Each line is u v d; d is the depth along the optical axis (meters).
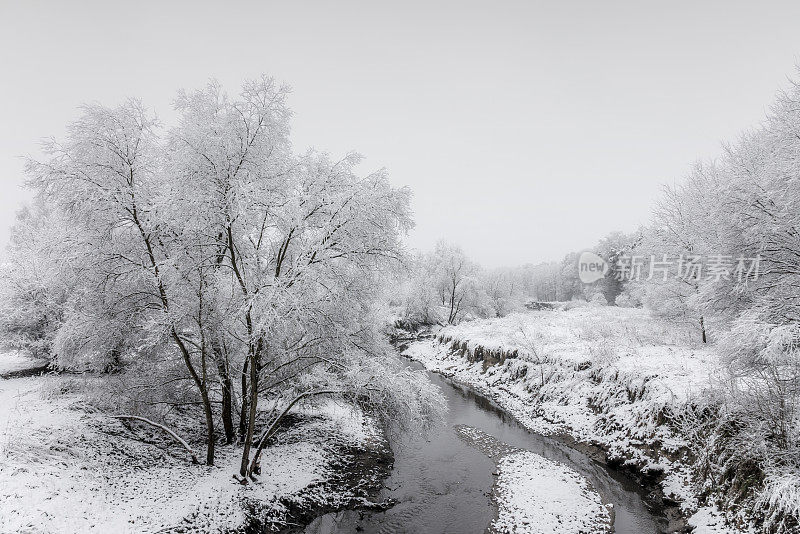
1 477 8.25
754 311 11.14
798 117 11.67
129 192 9.83
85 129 9.55
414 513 11.09
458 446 15.95
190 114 10.42
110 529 7.87
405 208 11.20
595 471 13.55
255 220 10.02
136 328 11.23
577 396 18.02
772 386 9.72
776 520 8.09
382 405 11.24
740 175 11.93
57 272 10.45
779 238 11.19
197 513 9.11
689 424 12.16
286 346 11.20
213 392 16.12
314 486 11.61
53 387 13.22
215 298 10.14
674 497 11.06
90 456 10.16
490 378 24.72
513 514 10.92
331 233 10.20
